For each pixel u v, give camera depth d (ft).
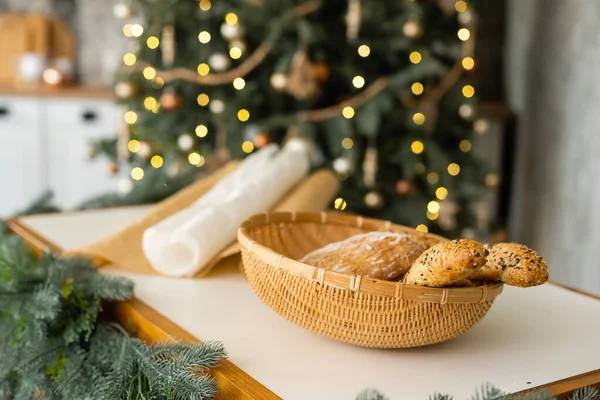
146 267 3.36
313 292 2.34
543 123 9.78
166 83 8.92
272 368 2.29
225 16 8.78
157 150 8.88
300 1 8.46
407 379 2.24
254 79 8.86
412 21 7.93
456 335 2.40
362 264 2.43
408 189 8.09
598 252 8.50
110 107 11.57
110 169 8.94
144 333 2.74
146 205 4.95
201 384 2.21
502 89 10.98
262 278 2.52
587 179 8.75
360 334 2.35
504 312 2.91
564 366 2.39
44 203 5.12
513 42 10.59
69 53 12.87
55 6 12.72
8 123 11.21
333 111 8.20
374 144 8.27
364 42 8.27
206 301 2.94
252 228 2.87
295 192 3.91
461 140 9.10
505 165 10.73
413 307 2.25
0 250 3.20
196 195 4.06
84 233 3.99
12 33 12.50
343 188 8.27
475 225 9.26
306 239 3.08
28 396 2.91
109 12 12.70
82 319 2.86
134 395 2.44
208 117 8.89
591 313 2.94
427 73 7.91
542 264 2.27
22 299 2.95
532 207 10.04
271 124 8.37
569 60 9.16
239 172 3.99
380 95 8.05
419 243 2.55
